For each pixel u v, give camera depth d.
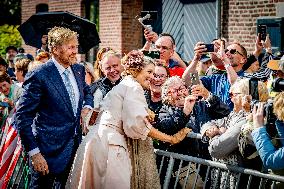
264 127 3.41
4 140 5.49
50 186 4.08
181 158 4.04
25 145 3.95
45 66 4.05
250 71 5.74
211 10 10.81
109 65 5.00
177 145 4.29
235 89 3.87
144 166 3.81
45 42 7.68
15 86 5.87
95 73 5.73
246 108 3.66
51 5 15.33
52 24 7.62
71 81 4.16
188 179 4.16
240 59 5.38
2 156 5.27
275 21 8.65
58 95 4.02
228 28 10.14
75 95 4.16
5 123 5.71
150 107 4.56
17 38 17.56
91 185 3.75
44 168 3.96
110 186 3.64
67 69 4.14
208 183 4.15
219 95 5.28
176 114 3.85
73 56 4.09
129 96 3.68
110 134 3.71
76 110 4.16
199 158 3.93
